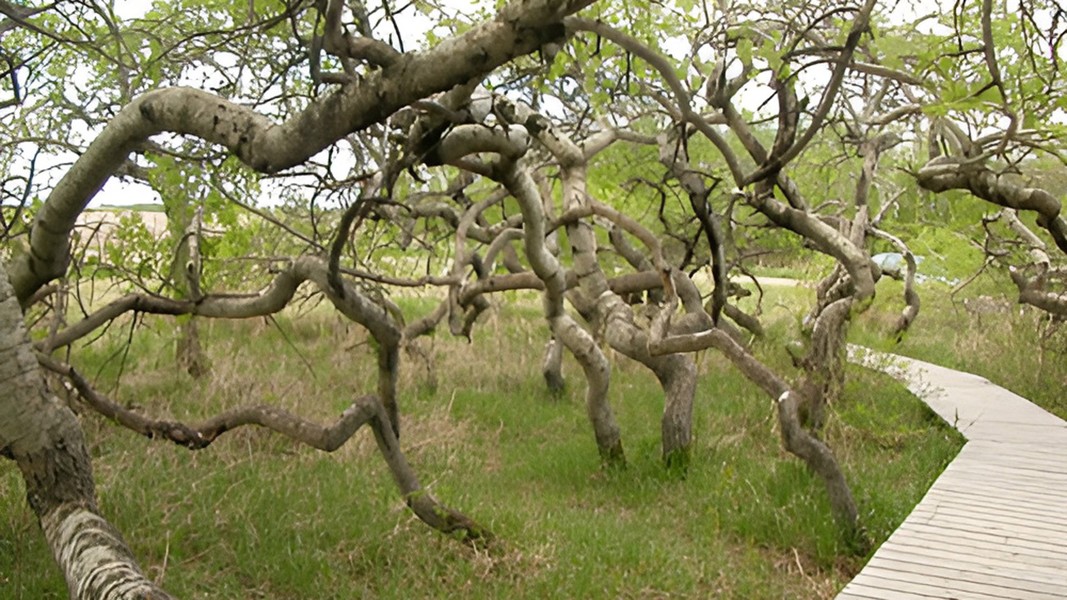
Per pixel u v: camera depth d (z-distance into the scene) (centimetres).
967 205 833
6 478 818
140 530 752
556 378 1482
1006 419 1301
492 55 441
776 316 2067
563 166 1076
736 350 869
